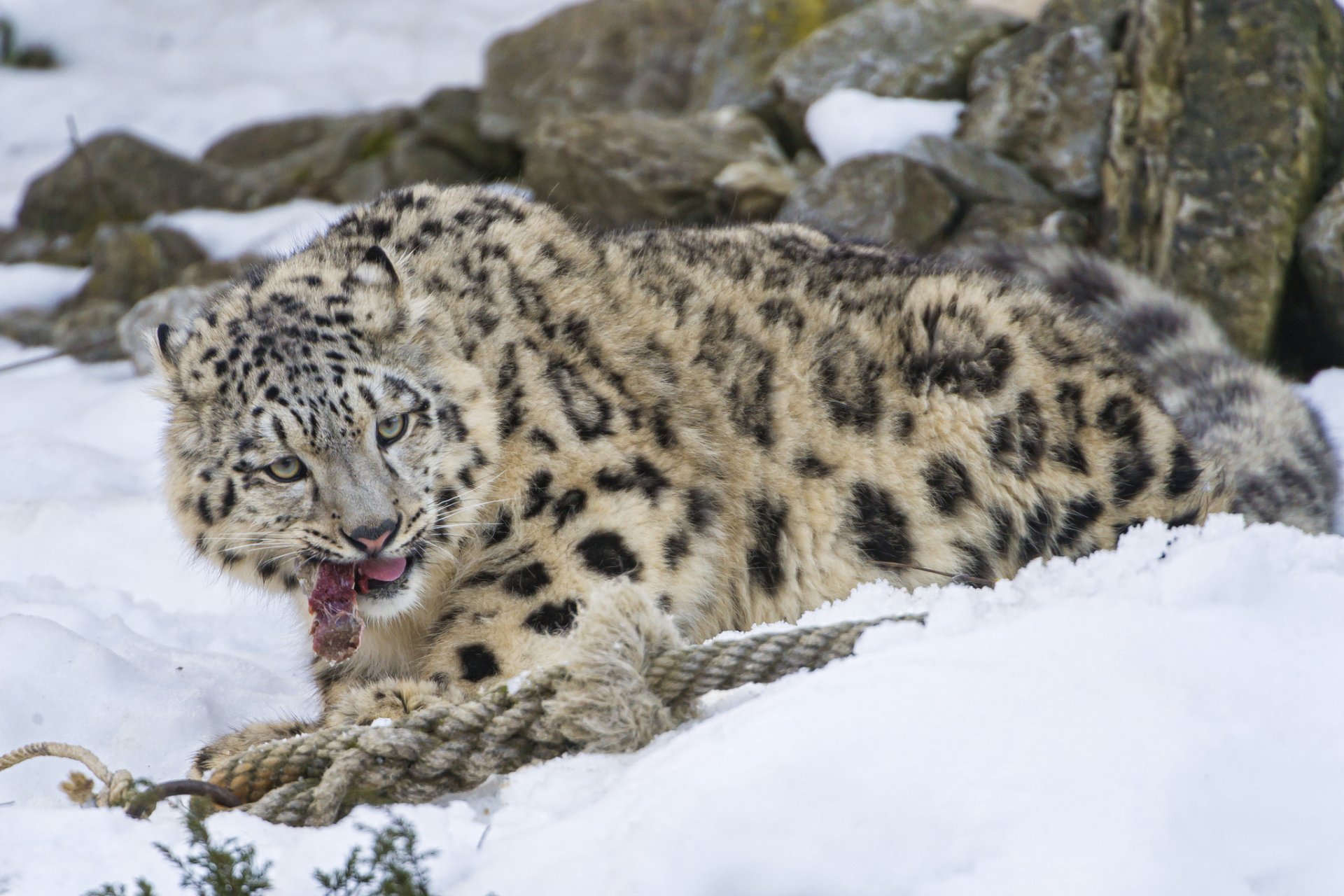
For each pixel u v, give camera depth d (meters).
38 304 25.42
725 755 6.23
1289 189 16.45
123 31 41.47
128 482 15.95
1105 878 5.41
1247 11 17.16
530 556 9.62
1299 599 7.23
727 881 5.71
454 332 9.66
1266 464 12.16
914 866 5.66
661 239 11.00
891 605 8.92
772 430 10.28
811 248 11.36
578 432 9.70
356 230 10.57
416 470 9.40
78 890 6.04
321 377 9.23
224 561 10.04
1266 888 5.54
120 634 11.46
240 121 35.16
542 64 27.84
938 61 21.08
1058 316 11.13
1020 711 6.24
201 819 6.52
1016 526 10.49
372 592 9.50
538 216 10.71
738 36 24.14
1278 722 6.16
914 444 10.37
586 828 6.12
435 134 28.83
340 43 40.69
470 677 9.30
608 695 7.13
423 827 6.59
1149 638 6.74
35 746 7.38
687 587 9.82
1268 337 16.38
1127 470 10.62
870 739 6.14
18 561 13.60
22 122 36.16
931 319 10.46
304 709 10.33
